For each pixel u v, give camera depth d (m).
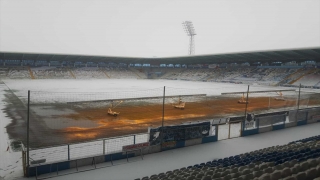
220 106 30.67
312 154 10.16
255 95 41.97
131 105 30.14
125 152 12.98
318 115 22.58
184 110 27.53
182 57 85.19
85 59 91.56
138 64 114.44
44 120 20.80
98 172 11.17
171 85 62.03
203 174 8.29
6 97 33.28
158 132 14.13
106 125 19.83
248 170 8.22
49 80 71.88
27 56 78.56
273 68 79.75
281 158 10.38
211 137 16.20
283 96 40.06
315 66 69.12
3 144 14.36
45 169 10.87
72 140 15.52
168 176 8.93
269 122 19.14
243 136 17.61
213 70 96.25
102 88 49.41
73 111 25.17
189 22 104.69
